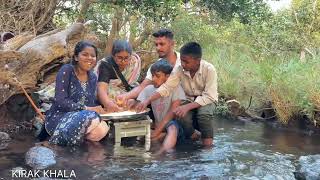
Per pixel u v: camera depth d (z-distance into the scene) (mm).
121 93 5770
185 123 5488
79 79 5359
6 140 5250
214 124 6793
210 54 9297
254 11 10977
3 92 5719
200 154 4914
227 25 11477
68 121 5094
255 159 4801
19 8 7688
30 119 6137
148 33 9891
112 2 8406
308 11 10594
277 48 10266
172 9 8672
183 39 10492
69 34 6211
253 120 7199
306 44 9969
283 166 4570
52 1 8086
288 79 6984
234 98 7836
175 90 5527
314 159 4480
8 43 5969
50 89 6473
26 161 4387
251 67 8148
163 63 5492
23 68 5742
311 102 6539
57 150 4855
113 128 5363
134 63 6074
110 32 9617
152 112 5727
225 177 4133
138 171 4203
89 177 3992
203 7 10961
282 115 6832
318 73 6977
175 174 4156
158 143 5336
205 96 5445
